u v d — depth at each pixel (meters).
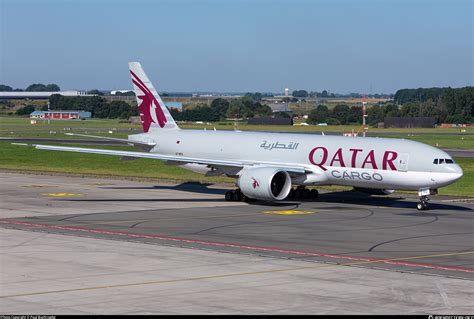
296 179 107.38
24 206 100.38
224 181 138.00
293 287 53.50
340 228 83.00
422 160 96.62
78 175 148.12
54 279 55.59
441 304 48.91
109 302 48.78
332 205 104.50
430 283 55.25
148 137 125.81
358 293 51.84
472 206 103.81
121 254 66.06
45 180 138.38
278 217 91.69
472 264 62.97
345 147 103.50
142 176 146.50
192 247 70.19
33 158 191.00
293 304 48.62
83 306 47.69
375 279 56.50
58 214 92.69
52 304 48.16
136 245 70.88
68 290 52.03
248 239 75.19
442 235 78.56
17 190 120.62
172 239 74.75
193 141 120.25
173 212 95.69
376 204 105.94
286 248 70.19
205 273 58.12
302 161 106.88
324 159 104.75
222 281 55.25
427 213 96.31
